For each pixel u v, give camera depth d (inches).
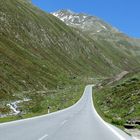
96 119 1258.6
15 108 2106.3
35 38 6407.5
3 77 3097.9
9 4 6333.7
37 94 3218.5
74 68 7406.5
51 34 7613.2
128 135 759.7
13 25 5649.6
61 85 4881.9
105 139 658.2
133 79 2397.9
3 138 593.0
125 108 1601.9
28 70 4192.9
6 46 4404.5
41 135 670.5
